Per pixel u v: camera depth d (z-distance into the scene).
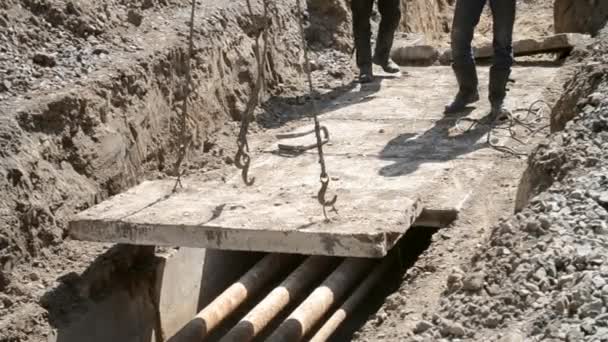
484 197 8.32
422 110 10.74
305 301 7.44
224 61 10.52
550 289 5.47
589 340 4.90
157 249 8.41
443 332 5.48
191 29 7.67
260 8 11.55
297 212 7.58
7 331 7.01
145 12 10.38
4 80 8.45
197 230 7.36
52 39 9.36
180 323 8.56
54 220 7.89
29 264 7.63
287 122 10.63
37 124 8.08
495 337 5.21
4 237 7.36
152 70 9.39
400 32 14.45
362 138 9.88
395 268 8.59
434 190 8.41
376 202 7.77
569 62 12.22
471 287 5.77
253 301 8.73
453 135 9.86
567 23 14.12
